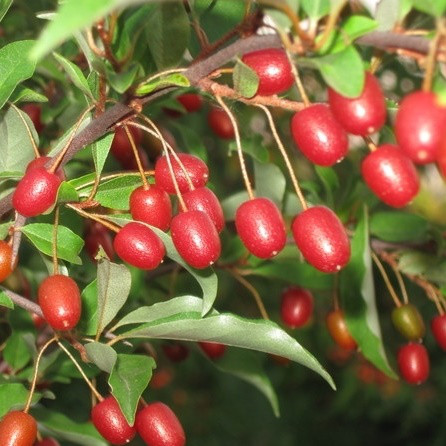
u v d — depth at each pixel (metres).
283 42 0.41
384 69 0.70
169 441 0.46
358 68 0.39
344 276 0.55
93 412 0.46
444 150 0.37
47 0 0.58
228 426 1.35
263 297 1.03
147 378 0.45
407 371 0.56
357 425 1.46
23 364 0.53
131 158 0.54
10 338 0.52
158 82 0.42
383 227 0.58
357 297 0.55
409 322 0.56
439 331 0.56
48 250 0.46
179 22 0.44
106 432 0.46
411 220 0.58
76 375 0.53
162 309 0.47
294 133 0.41
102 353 0.45
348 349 0.57
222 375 1.31
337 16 0.40
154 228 0.44
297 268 0.58
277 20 0.40
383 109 0.40
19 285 0.56
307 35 0.40
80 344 0.47
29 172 0.44
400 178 0.40
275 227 0.42
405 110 0.38
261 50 0.42
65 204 0.45
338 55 0.40
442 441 1.31
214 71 0.43
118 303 0.47
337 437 1.42
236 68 0.41
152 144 0.57
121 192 0.46
